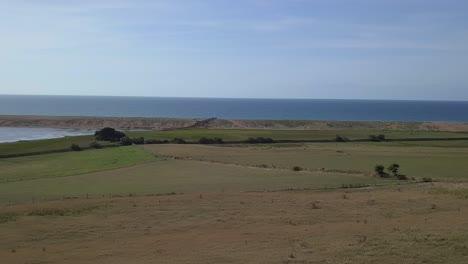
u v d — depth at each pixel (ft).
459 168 195.31
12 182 164.55
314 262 64.44
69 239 87.10
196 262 66.90
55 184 158.92
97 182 161.99
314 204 117.70
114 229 94.63
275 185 152.35
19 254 76.54
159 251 75.36
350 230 86.94
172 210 112.16
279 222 98.37
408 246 71.10
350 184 153.99
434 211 106.52
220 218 103.55
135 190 144.97
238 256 69.46
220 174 176.35
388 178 167.94
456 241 73.41
